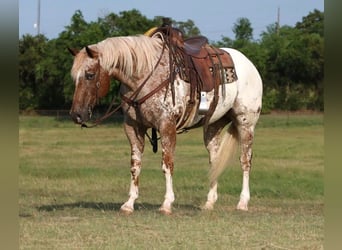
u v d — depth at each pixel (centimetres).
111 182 1403
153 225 789
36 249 658
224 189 1295
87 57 822
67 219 827
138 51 843
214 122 992
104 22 4303
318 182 1405
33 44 4697
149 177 1513
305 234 747
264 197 1202
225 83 956
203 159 2092
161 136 859
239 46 4769
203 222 818
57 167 1741
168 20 929
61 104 4741
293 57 4691
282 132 3525
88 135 3312
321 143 2736
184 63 888
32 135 3259
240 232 758
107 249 658
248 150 1000
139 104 854
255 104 1009
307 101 4841
